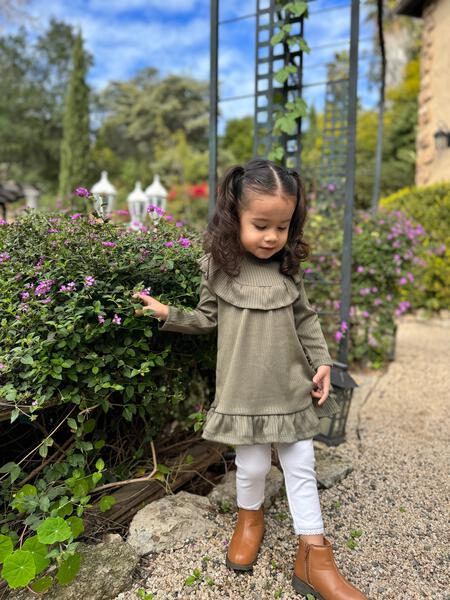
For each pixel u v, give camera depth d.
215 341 1.81
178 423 2.02
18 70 22.72
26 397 1.28
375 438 2.41
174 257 1.52
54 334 1.29
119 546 1.37
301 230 1.46
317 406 1.47
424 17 6.95
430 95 6.85
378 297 3.70
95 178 17.64
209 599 1.30
